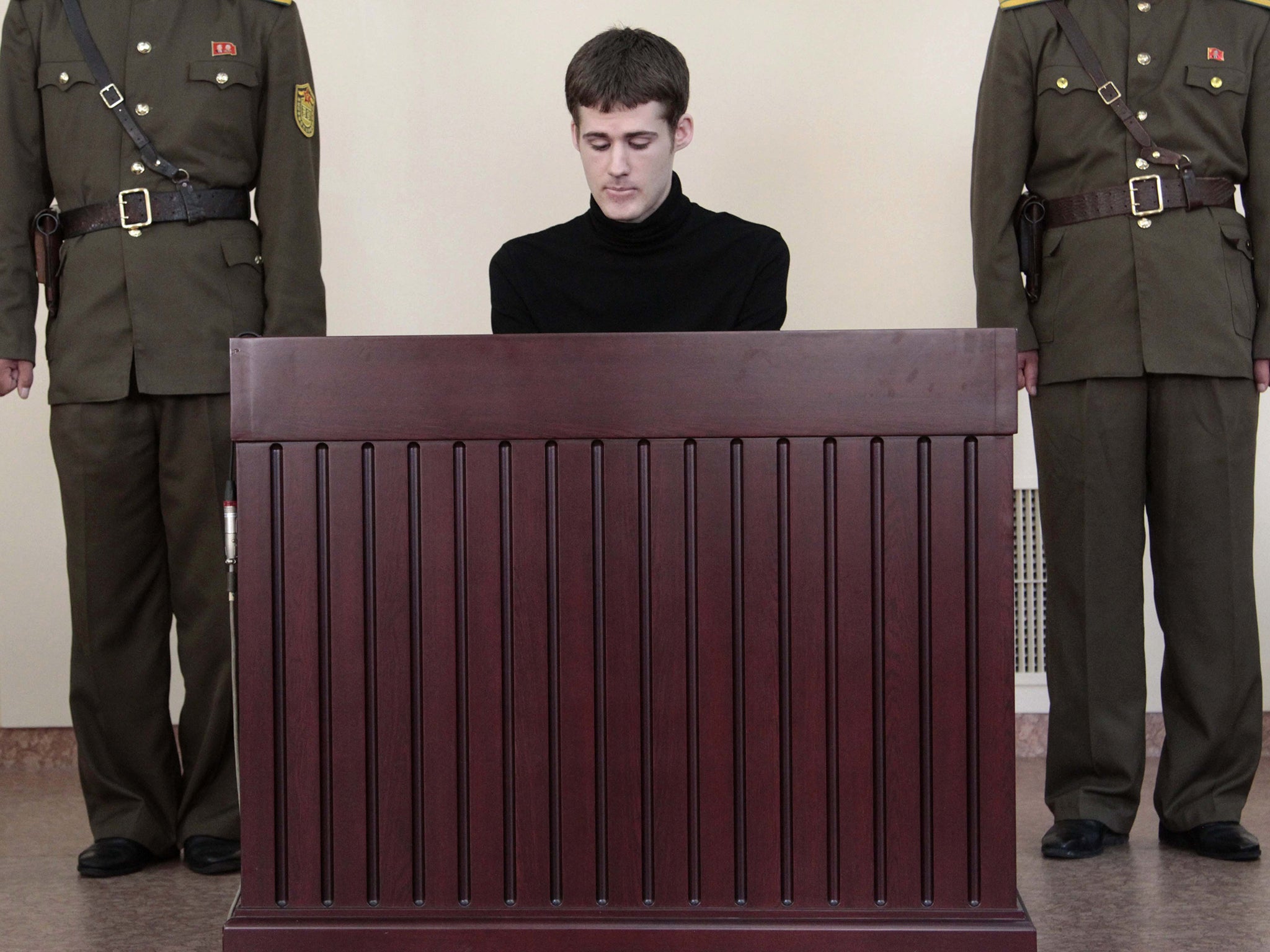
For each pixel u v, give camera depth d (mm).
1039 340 2229
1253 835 2217
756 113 2920
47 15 2121
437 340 1420
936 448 1400
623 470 1414
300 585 1424
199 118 2084
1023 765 2916
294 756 1420
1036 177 2248
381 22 2908
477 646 1420
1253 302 2189
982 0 2906
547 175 2922
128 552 2152
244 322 2125
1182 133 2133
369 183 2924
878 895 1403
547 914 1410
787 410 1404
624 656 1412
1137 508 2201
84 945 1765
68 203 2113
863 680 1401
